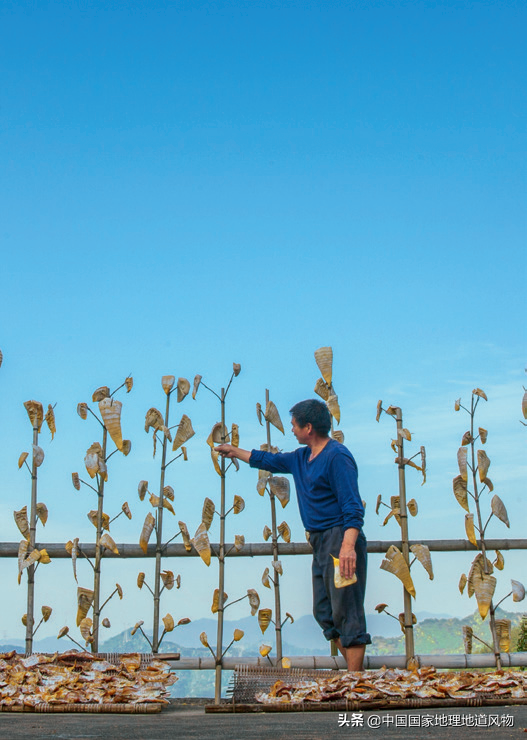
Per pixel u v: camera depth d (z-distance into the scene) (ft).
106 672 12.67
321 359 15.72
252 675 12.28
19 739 7.01
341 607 12.98
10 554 14.94
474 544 15.03
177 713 10.59
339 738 7.05
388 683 11.14
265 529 15.01
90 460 14.76
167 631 14.12
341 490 13.14
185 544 14.70
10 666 12.26
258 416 15.15
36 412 15.24
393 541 15.21
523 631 19.83
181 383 15.33
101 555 14.92
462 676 11.63
